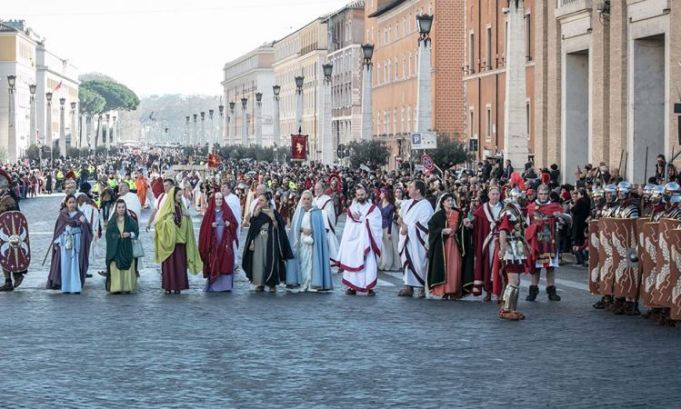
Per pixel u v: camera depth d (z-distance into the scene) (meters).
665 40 46.31
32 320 23.00
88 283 31.31
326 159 101.88
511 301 22.91
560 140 58.28
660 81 49.44
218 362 17.78
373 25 126.00
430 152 67.38
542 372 16.81
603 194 24.70
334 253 33.16
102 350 18.97
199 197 73.00
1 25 188.12
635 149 49.44
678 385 15.75
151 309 25.00
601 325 22.05
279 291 29.14
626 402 14.60
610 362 17.67
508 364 17.53
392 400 14.80
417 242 27.50
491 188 26.36
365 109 81.62
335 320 22.97
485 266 26.30
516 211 22.95
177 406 14.44
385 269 35.78
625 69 50.00
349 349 19.08
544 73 60.06
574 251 36.97
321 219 29.03
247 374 16.73
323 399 14.88
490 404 14.52
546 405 14.44
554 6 58.09
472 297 27.44
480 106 80.88
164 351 18.88
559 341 19.91
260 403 14.62
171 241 28.44
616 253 23.47
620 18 50.00
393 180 51.09
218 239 28.81
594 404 14.48
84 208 35.66
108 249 28.56
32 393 15.27
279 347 19.31
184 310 24.78
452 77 97.38
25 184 95.38
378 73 122.88
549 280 26.33
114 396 15.08
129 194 33.41
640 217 23.72
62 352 18.78
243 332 21.17
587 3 53.25
